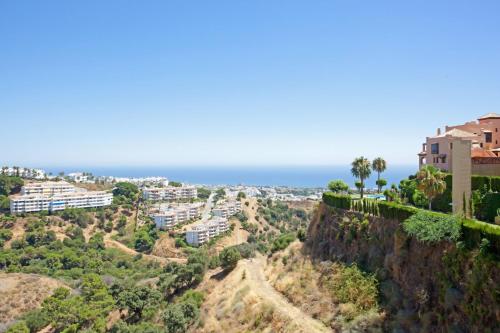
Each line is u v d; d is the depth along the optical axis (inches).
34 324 4160.9
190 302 3095.5
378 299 1827.0
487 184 2016.5
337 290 2110.0
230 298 2901.1
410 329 1556.3
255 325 2314.2
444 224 1589.6
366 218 2308.1
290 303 2359.7
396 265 1829.5
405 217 1929.1
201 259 4293.8
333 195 2839.6
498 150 2760.8
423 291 1584.6
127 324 3553.2
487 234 1378.0
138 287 4013.3
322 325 1977.1
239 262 3713.1
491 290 1293.1
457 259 1482.5
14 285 5334.6
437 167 2952.8
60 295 4709.6
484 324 1291.8
